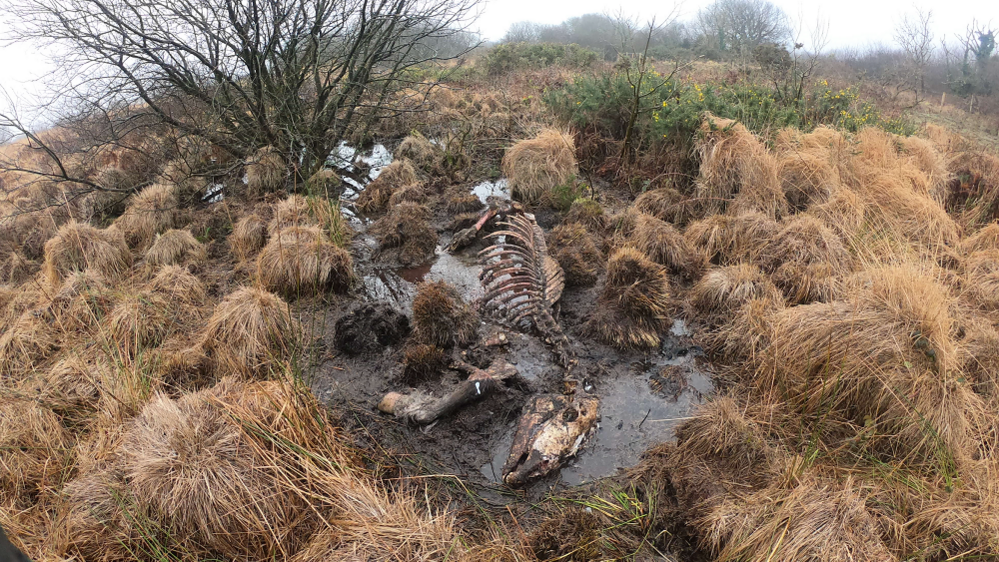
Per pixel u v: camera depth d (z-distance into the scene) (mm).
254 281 6016
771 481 3451
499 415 4223
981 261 5793
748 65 14578
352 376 4684
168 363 4594
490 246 6500
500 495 3619
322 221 7074
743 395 4414
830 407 3951
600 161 9062
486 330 5188
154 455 3334
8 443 3879
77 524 3207
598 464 3838
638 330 4988
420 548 3068
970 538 3047
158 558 3031
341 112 10555
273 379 4477
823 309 4500
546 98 10469
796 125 8633
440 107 11922
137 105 9039
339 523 3215
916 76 18375
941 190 7656
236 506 3166
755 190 6941
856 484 3463
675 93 8695
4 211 9219
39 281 6488
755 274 5438
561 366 4707
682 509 3422
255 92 8250
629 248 5664
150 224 7633
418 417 4102
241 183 9266
